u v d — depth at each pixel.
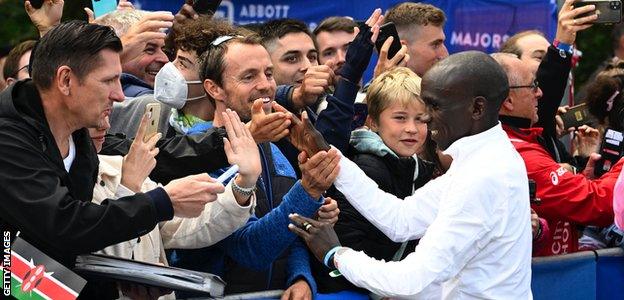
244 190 5.29
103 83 4.79
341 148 6.23
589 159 7.79
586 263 7.16
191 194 4.78
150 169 5.16
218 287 4.94
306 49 7.62
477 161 4.94
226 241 5.66
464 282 5.00
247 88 5.96
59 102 4.78
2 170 4.58
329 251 5.31
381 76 6.34
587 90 8.49
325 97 7.02
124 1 7.26
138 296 5.05
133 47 6.36
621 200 6.61
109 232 4.61
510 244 4.96
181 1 10.21
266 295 5.66
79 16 12.94
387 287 4.98
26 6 7.50
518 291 5.04
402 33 8.12
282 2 10.55
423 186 6.01
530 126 7.15
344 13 10.58
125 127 6.65
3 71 8.05
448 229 4.88
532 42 8.02
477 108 4.98
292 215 5.34
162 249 5.49
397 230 5.43
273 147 6.25
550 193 6.79
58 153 4.74
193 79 6.33
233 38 6.05
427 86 5.04
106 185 5.13
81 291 4.89
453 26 10.72
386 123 6.21
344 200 5.98
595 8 7.56
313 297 5.71
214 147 5.56
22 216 4.57
